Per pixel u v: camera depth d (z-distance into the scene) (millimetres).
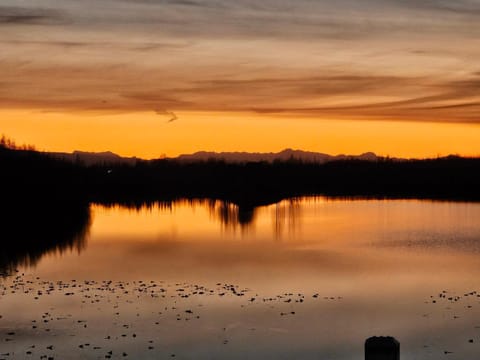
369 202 184250
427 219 116000
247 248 70938
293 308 38781
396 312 37938
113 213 129750
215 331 33375
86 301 40656
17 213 114000
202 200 189125
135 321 35344
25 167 148000
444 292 44312
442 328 34125
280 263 58781
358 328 34188
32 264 57406
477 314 37312
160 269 54500
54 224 99750
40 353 29906
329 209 150625
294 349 30375
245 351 30094
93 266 56188
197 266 56438
